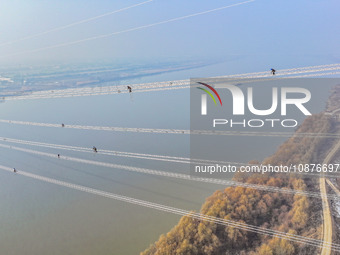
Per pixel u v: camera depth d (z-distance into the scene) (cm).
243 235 4106
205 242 4097
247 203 4441
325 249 3759
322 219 4134
